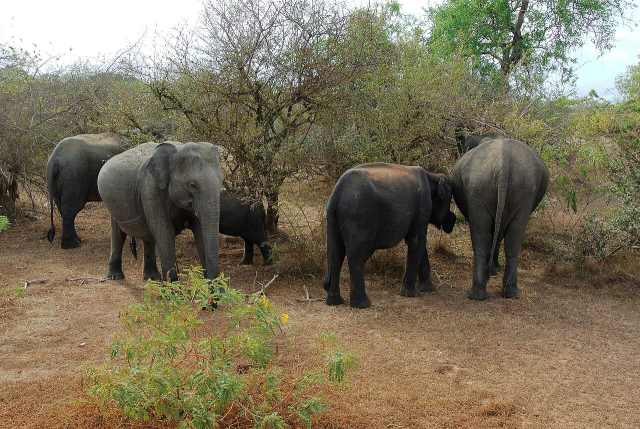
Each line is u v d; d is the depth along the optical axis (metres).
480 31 15.45
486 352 4.90
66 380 4.32
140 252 8.55
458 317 5.79
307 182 8.97
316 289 6.82
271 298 6.43
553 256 7.91
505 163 6.09
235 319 3.65
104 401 3.37
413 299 6.44
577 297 6.45
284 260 7.64
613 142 7.70
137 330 5.32
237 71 7.65
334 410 3.88
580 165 8.49
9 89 9.88
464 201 6.84
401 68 8.54
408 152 8.49
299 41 7.82
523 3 15.91
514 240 6.34
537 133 8.59
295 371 4.42
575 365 4.65
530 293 6.59
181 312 3.64
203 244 6.28
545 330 5.43
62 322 5.55
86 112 10.88
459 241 8.95
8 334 5.23
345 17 7.96
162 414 3.65
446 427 3.70
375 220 5.98
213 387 3.14
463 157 7.01
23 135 10.12
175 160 5.87
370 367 4.58
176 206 6.16
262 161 7.90
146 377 3.29
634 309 6.03
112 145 9.30
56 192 8.82
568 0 15.61
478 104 9.57
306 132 8.39
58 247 8.85
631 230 7.32
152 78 8.07
